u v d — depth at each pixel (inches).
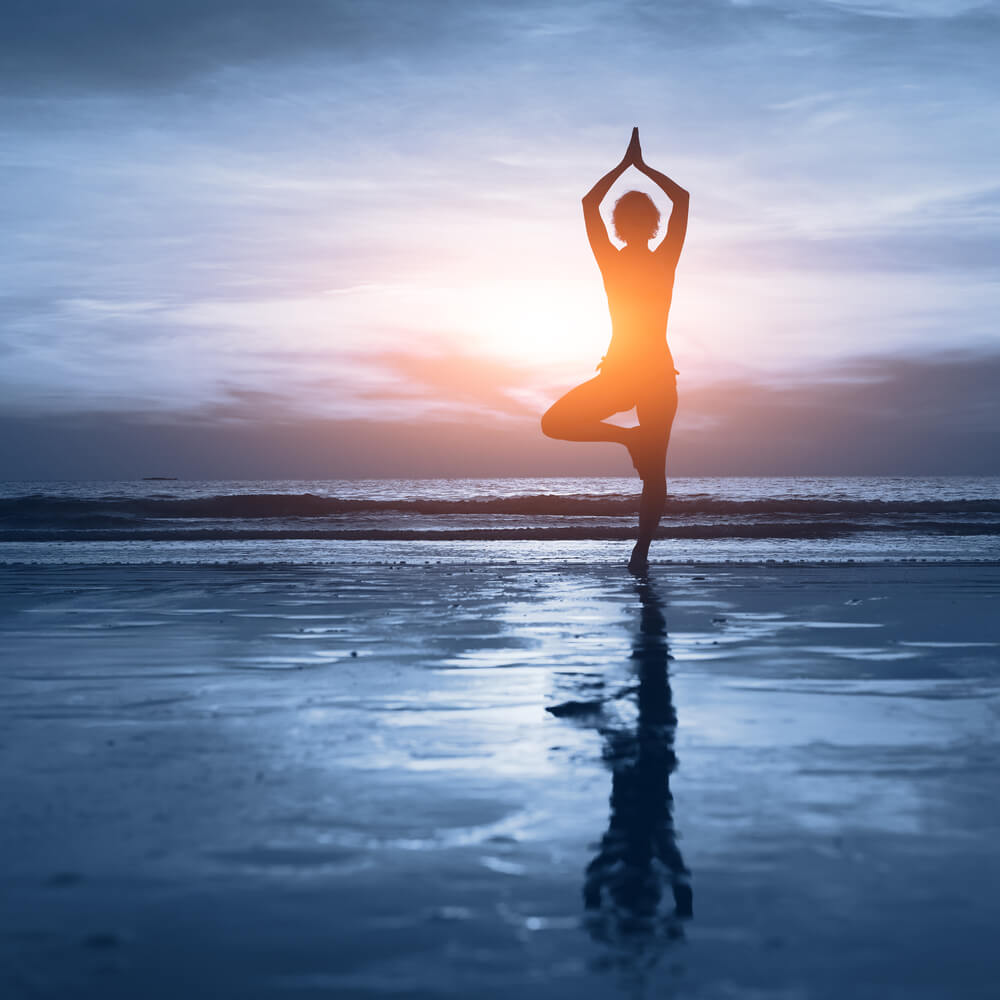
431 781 79.4
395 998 46.8
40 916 55.1
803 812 71.9
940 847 65.1
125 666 130.9
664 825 69.2
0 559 345.7
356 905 56.6
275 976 48.8
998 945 51.8
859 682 118.5
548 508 808.9
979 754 87.0
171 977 48.6
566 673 124.7
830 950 51.3
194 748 89.9
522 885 59.4
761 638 152.2
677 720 99.6
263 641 150.9
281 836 67.2
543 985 47.9
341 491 2566.4
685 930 53.6
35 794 76.4
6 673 126.0
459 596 212.2
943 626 164.1
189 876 60.6
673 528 511.8
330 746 90.2
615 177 247.6
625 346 245.4
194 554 374.6
